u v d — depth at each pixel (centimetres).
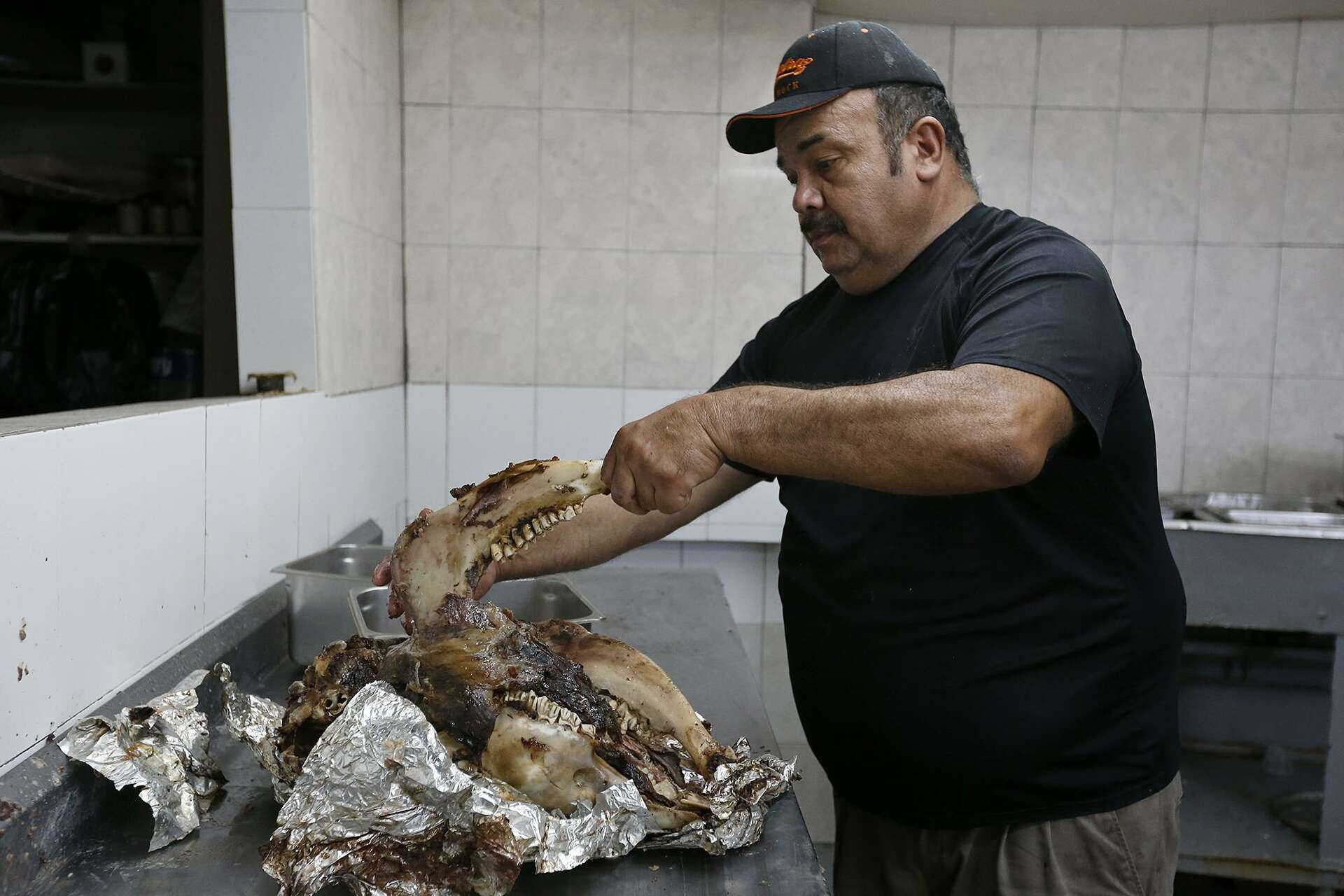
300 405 180
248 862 92
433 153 275
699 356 285
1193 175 292
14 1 251
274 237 188
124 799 102
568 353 283
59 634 99
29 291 227
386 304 257
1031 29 289
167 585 125
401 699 88
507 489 104
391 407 262
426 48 272
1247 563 226
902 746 118
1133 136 291
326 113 197
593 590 203
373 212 241
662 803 94
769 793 101
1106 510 111
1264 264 294
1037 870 116
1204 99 289
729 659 158
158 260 255
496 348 282
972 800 117
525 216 279
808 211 118
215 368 192
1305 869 229
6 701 90
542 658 100
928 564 114
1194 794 263
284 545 172
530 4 272
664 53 275
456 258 279
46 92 243
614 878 90
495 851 80
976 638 113
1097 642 113
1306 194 290
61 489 100
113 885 88
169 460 125
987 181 294
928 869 124
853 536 119
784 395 90
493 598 164
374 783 85
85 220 242
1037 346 90
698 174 279
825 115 113
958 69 290
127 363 236
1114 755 116
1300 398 297
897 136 114
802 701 132
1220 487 301
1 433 92
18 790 88
